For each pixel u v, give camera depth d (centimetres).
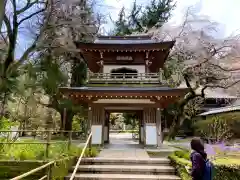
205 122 2806
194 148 444
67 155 877
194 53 2597
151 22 2897
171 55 2691
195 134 3089
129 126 4134
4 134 1059
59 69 2406
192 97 2475
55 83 2228
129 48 1528
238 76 2484
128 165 925
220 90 3159
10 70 1686
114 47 1530
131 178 791
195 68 2522
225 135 2139
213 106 3453
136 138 2428
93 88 1391
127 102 1452
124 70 1600
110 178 795
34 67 2133
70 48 2247
